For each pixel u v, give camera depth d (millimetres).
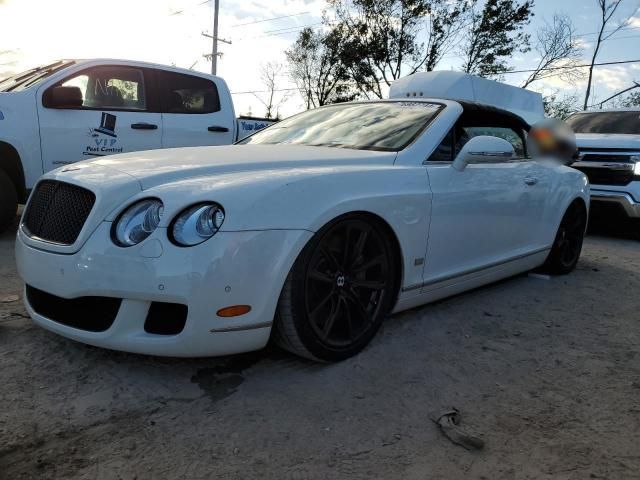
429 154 3379
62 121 5520
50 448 2096
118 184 2531
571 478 2068
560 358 3156
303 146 3504
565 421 2473
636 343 3445
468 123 3785
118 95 5984
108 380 2600
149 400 2457
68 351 2854
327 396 2568
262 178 2580
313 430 2297
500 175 3861
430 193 3209
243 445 2174
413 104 3916
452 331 3455
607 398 2701
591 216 8078
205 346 2391
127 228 2402
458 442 2252
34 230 2771
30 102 5355
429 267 3301
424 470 2084
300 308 2586
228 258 2330
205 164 2775
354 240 2879
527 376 2904
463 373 2895
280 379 2699
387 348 3119
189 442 2176
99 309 2510
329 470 2055
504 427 2400
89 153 5719
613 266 5684
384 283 3043
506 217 3939
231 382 2646
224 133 6836
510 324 3658
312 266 2625
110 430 2227
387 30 26438
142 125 6059
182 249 2303
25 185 5387
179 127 6379
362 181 2877
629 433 2391
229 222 2355
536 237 4441
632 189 7484
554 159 4809
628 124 8555
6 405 2355
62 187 2729
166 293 2303
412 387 2705
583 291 4590
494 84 9578
